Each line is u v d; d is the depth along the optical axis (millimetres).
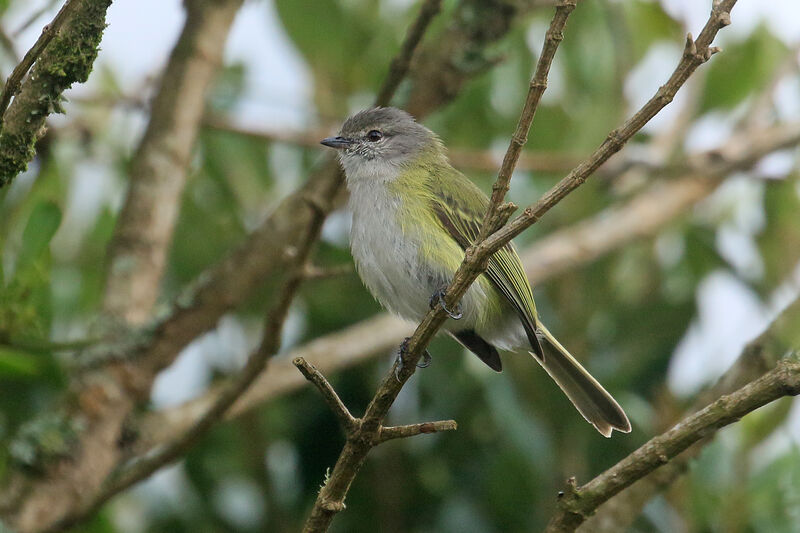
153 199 10469
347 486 5949
